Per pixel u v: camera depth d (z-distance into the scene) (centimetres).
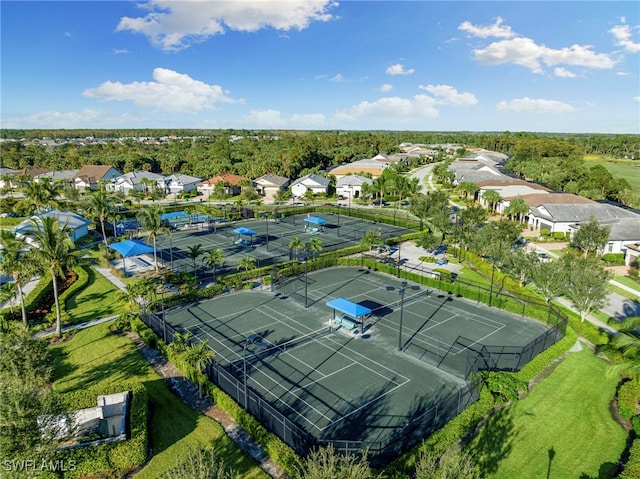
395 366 3288
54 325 3941
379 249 6500
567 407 2772
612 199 10481
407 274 5353
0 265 3678
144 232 7675
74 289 4759
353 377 3123
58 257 3647
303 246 6041
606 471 2233
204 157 17638
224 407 2702
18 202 9312
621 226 6562
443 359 3403
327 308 4428
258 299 4656
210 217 8988
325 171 16150
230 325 3981
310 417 2652
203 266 5753
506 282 5012
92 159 15650
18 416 1917
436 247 6662
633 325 2836
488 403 2689
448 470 1658
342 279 5384
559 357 3419
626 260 5919
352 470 1670
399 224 8594
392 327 3991
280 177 13438
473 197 11225
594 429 2566
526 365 3166
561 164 13200
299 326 3981
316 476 1625
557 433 2523
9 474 1794
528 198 8562
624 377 3122
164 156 16975
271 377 3108
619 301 4634
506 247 5031
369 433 2498
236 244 6975
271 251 6556
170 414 2667
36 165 15925
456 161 17100
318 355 3441
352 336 3784
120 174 13888
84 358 3366
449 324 4069
